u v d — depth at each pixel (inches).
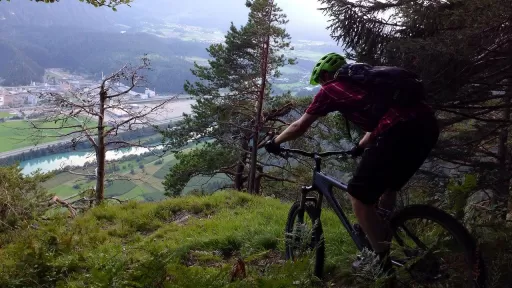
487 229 135.3
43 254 166.9
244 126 804.0
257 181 810.2
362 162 116.8
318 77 130.4
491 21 215.0
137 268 124.5
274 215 253.8
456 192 137.8
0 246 275.3
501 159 310.5
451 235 107.7
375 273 119.0
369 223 118.4
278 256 186.1
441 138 330.0
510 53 234.8
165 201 314.7
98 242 233.3
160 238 244.2
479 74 258.8
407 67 251.9
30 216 357.4
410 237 118.6
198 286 113.3
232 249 203.9
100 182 639.8
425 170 321.4
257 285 117.1
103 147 637.9
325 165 430.3
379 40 288.8
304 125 123.2
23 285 156.1
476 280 100.7
